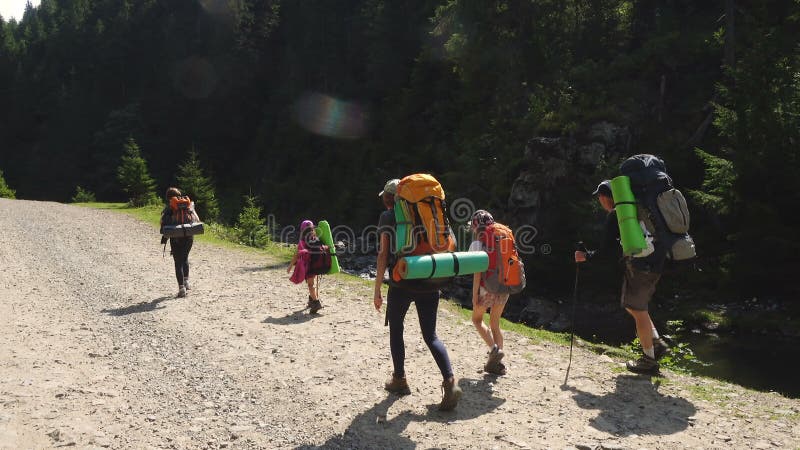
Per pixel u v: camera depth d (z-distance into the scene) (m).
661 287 18.81
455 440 4.12
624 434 4.24
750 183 17.98
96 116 79.81
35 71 92.12
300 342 6.67
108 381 5.31
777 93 18.28
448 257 4.43
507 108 33.00
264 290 9.88
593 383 5.38
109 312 8.20
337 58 62.00
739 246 17.92
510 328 7.82
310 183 56.19
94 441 4.05
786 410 4.83
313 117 60.06
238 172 69.88
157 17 79.88
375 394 5.01
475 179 29.42
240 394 5.03
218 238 18.56
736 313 16.00
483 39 35.19
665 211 5.19
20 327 7.27
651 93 27.58
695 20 32.44
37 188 78.50
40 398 4.83
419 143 45.66
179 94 71.00
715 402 4.98
